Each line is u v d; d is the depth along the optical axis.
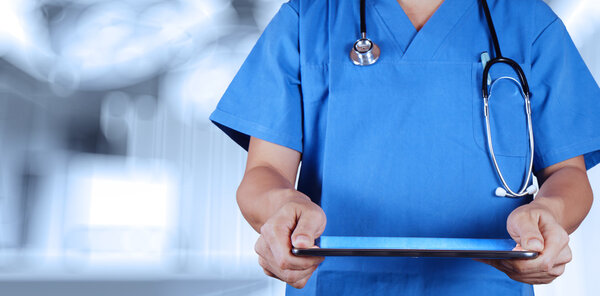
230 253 4.20
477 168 0.73
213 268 4.11
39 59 4.36
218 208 4.28
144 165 4.43
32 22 4.22
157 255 4.29
